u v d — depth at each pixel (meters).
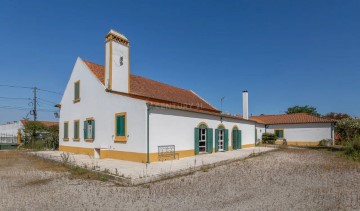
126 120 15.30
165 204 6.87
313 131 33.16
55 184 9.21
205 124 18.98
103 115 17.34
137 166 12.57
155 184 9.32
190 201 7.11
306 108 56.53
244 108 28.72
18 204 6.84
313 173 11.22
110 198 7.45
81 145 19.66
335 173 11.22
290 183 9.29
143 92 20.41
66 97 22.22
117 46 17.62
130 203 6.96
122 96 15.77
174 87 28.80
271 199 7.26
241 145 24.62
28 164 14.23
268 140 33.75
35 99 38.28
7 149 25.33
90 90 18.95
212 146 19.67
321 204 6.77
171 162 14.06
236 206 6.66
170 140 15.55
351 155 17.33
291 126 34.78
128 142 15.05
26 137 28.88
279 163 14.45
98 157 16.84
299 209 6.39
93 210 6.39
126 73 18.12
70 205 6.78
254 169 12.40
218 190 8.32
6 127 44.31
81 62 20.36
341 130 23.84
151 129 14.27
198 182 9.55
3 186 8.85
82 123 19.69
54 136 25.33
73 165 12.71
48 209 6.45
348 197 7.40
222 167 13.22
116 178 9.81
